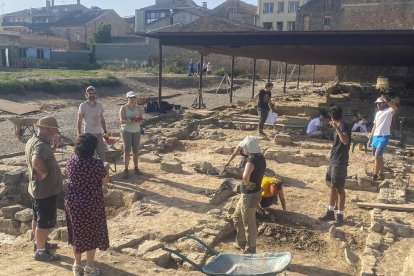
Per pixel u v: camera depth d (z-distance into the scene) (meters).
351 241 7.24
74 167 5.17
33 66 50.44
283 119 19.88
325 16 58.91
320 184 10.29
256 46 16.67
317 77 49.59
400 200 8.77
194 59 55.69
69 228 5.30
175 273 5.77
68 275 5.35
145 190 9.44
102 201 5.32
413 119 20.22
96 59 57.91
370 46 14.98
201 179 10.34
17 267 5.54
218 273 5.11
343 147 7.57
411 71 35.91
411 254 6.39
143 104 21.31
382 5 46.25
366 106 24.59
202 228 7.46
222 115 19.66
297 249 7.21
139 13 74.81
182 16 66.31
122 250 6.46
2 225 8.55
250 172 6.32
